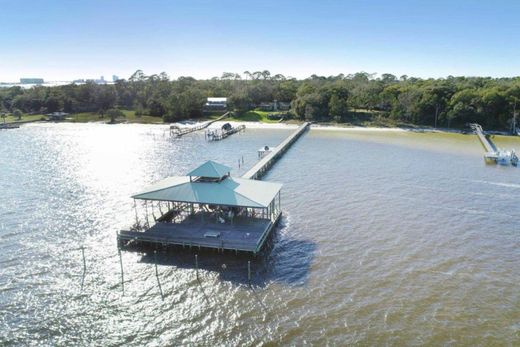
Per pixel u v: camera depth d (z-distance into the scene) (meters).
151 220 51.59
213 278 38.53
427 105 145.12
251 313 33.06
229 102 173.62
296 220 53.56
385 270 40.22
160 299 35.09
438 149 107.62
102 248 44.56
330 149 107.00
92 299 35.00
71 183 71.00
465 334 30.62
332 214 56.00
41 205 58.50
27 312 33.09
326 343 29.42
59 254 43.06
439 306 34.16
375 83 186.00
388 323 31.77
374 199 62.97
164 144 116.31
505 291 36.72
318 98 161.38
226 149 107.62
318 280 38.19
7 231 48.72
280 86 193.25
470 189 69.25
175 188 48.19
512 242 47.31
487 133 131.75
